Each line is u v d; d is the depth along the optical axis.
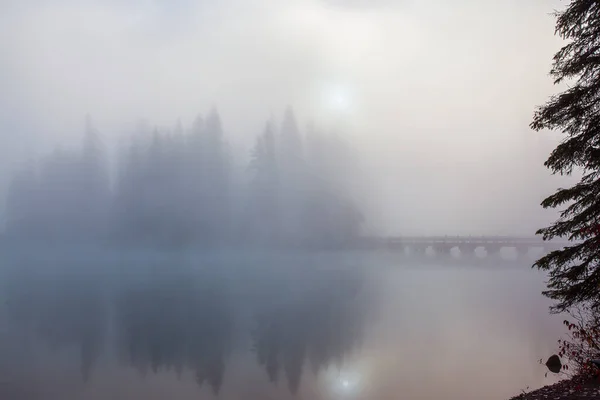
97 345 24.86
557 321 29.62
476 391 15.94
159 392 17.06
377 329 28.61
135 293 44.12
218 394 16.80
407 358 21.38
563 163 9.86
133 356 22.59
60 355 22.77
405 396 15.79
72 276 58.59
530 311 34.06
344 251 81.81
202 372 19.77
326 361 21.27
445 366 19.66
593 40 9.55
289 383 18.05
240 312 34.69
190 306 37.47
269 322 31.06
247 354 22.86
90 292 45.00
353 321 31.12
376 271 65.38
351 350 23.31
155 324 30.53
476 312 34.06
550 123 9.99
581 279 9.70
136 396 16.62
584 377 11.99
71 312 34.91
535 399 11.16
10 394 16.75
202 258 74.00
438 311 34.72
